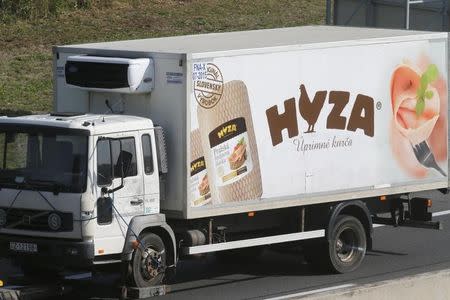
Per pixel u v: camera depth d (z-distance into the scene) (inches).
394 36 1080.2
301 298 688.4
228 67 940.6
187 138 911.7
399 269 1064.8
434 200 1448.1
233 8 2340.1
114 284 911.0
